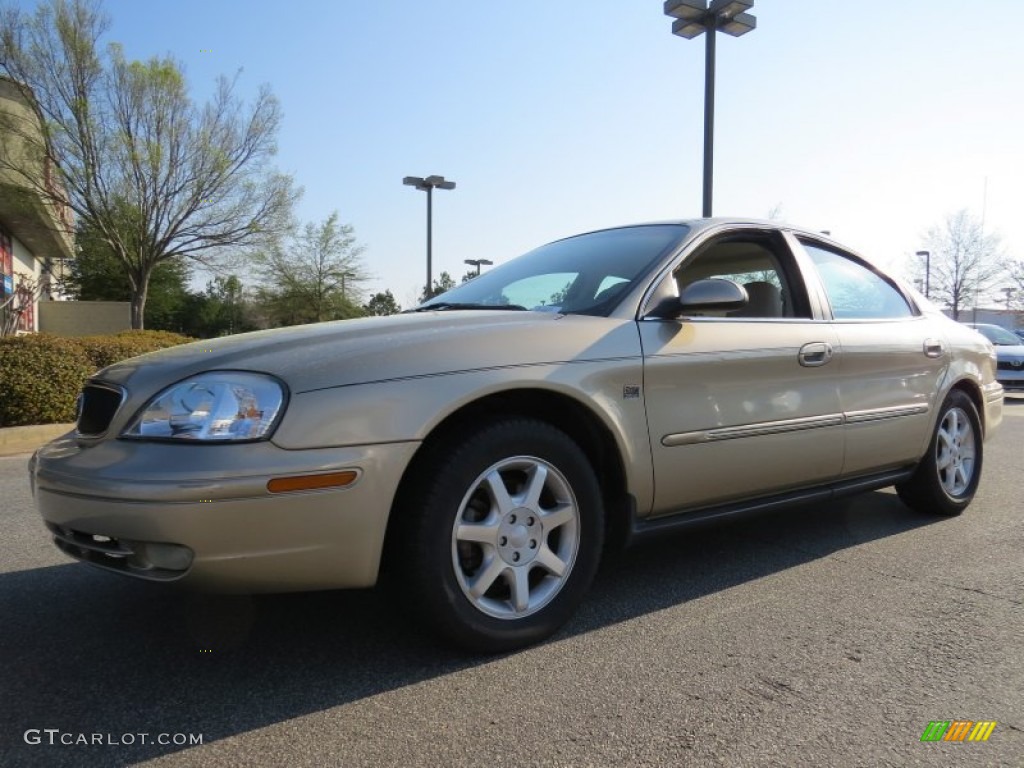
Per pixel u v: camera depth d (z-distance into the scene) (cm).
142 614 297
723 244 353
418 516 240
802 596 317
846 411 363
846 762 197
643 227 370
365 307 4288
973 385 458
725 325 323
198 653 261
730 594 320
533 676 244
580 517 274
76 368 888
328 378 231
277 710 222
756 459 324
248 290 4162
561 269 353
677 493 301
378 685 238
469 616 249
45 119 2156
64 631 281
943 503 437
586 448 293
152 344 1127
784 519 445
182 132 2409
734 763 196
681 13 1195
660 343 297
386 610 299
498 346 262
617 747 203
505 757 198
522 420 260
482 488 255
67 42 2134
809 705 226
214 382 229
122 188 2342
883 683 240
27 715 220
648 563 362
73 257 3284
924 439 415
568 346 274
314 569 225
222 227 2559
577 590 275
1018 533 413
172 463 216
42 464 249
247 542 216
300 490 220
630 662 254
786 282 372
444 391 242
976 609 303
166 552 216
